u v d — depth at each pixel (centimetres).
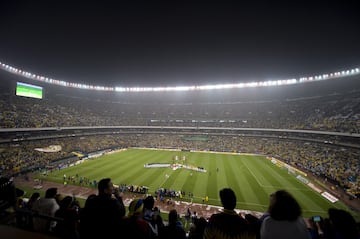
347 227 364
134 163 4512
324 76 6550
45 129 5250
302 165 4219
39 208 515
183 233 480
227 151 6203
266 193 2783
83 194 2708
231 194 369
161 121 8550
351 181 3036
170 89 9144
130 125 8131
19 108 5512
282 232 281
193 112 8906
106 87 9212
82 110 7781
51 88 7644
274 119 7125
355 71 5781
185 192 2800
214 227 335
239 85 8188
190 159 5047
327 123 5406
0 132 4294
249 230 330
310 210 2305
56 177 3409
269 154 5609
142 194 2738
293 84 7700
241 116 7994
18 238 271
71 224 388
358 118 4869
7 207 389
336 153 4384
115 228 345
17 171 3516
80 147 5662
